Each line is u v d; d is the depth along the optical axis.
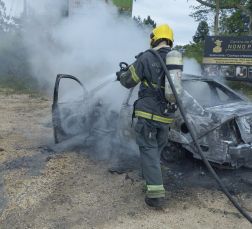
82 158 4.03
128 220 2.60
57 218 2.62
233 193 3.11
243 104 3.88
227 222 2.58
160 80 2.72
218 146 3.15
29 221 2.56
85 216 2.66
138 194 3.07
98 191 3.13
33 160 3.91
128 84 2.86
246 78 6.96
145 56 2.75
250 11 11.33
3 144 4.50
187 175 3.53
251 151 3.22
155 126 2.76
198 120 3.28
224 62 7.14
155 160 2.77
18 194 3.00
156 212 2.74
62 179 3.39
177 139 3.45
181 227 2.50
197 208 2.82
